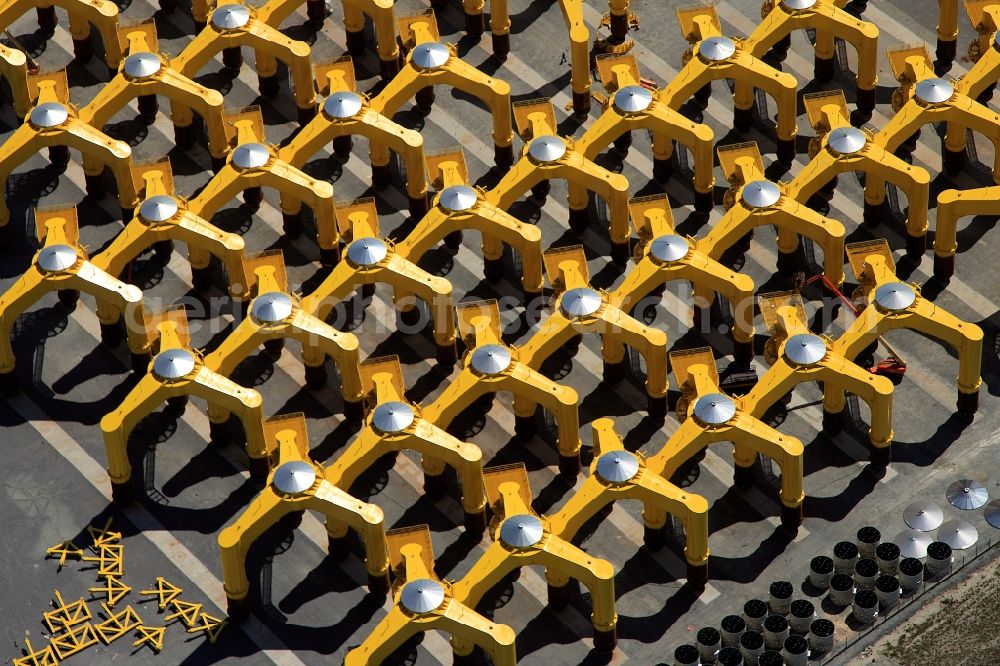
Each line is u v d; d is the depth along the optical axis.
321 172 181.12
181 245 177.12
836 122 175.38
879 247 170.38
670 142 178.38
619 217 173.50
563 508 158.25
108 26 182.75
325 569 161.38
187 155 182.25
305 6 190.25
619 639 157.88
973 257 175.88
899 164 172.50
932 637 157.00
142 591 159.62
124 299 167.00
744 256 176.12
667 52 187.12
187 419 168.25
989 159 181.38
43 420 168.00
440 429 161.00
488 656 157.62
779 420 168.00
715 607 159.12
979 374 166.50
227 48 184.50
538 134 175.50
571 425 162.88
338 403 169.38
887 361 169.62
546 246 177.50
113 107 177.38
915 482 164.50
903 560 159.00
